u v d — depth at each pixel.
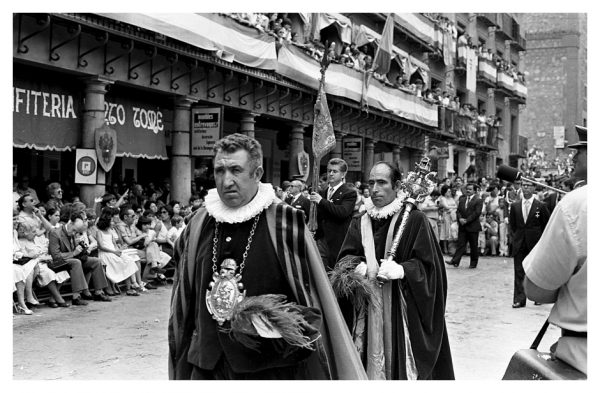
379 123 21.78
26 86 10.09
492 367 5.93
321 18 17.78
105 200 10.42
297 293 2.89
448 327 7.77
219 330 2.85
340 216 6.79
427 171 4.39
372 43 21.80
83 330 7.21
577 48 41.59
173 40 11.99
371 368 4.10
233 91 14.46
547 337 7.25
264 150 19.88
